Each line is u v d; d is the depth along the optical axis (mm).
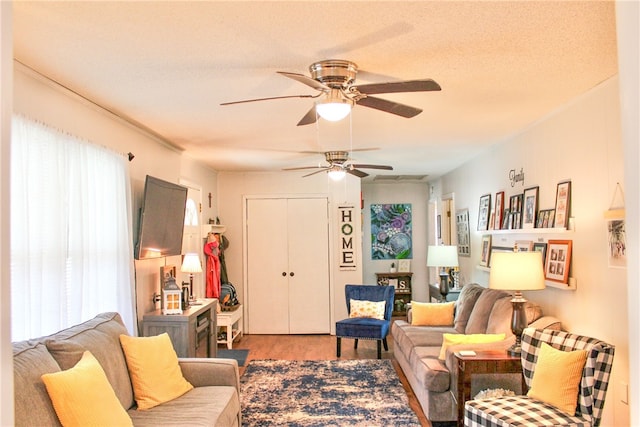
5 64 885
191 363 3318
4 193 875
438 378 3531
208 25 2119
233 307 6539
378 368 5156
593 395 2619
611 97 3031
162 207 4277
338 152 5402
